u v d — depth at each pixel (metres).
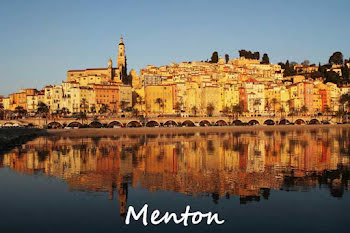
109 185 64.06
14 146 138.50
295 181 65.88
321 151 113.81
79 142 155.00
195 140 161.12
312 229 41.81
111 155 108.12
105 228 43.12
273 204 50.97
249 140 157.88
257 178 68.94
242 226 43.06
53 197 56.16
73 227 43.50
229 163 89.25
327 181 65.75
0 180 69.62
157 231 42.22
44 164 90.44
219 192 57.84
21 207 51.25
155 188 61.22
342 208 48.94
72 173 76.94
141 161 94.19
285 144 137.88
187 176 71.75
